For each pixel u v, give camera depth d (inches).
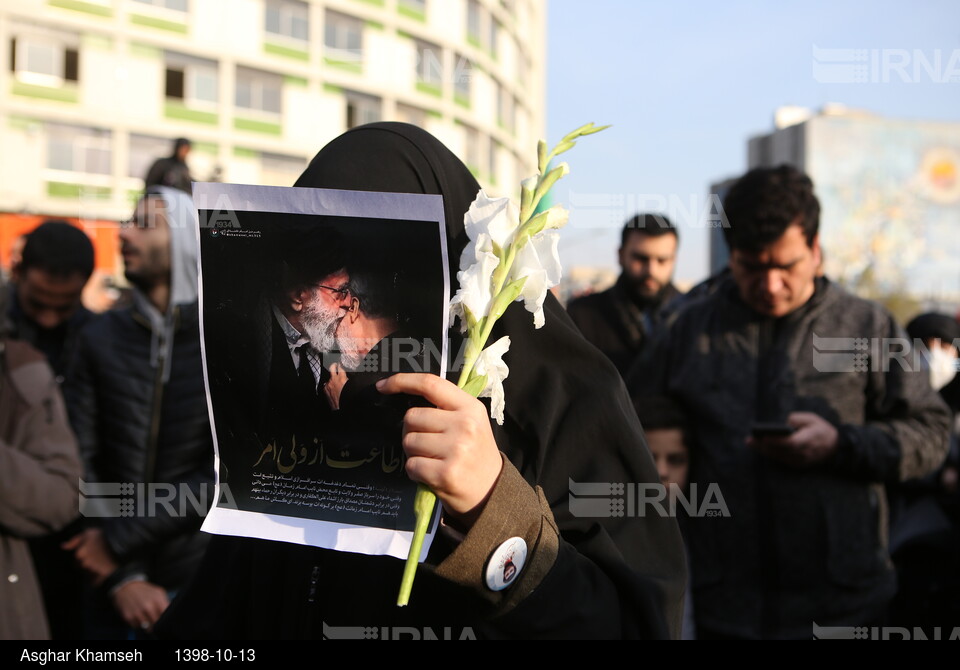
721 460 86.3
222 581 50.6
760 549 83.7
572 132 36.8
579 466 43.0
